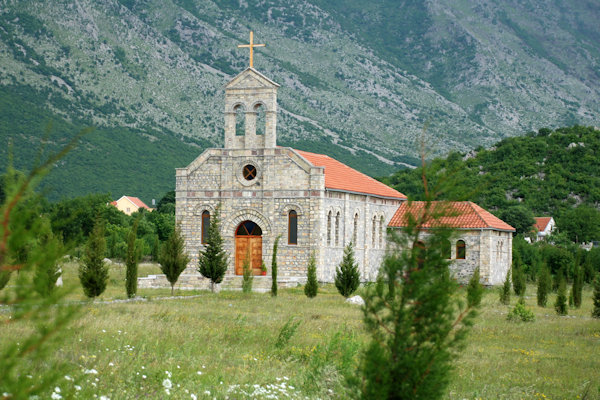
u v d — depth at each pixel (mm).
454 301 15516
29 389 11391
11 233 10117
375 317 15484
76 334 27578
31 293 10547
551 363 32562
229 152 70438
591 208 144875
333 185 70750
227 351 29469
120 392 19844
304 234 68125
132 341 29031
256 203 69438
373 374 14664
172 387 21250
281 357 29672
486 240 78750
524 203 148250
